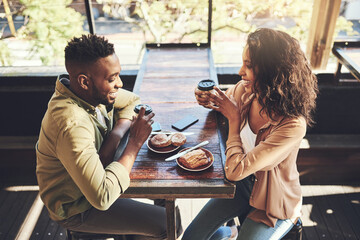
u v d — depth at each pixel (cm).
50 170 139
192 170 139
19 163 284
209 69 230
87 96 135
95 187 123
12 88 278
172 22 268
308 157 276
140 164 145
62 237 238
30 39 273
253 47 133
